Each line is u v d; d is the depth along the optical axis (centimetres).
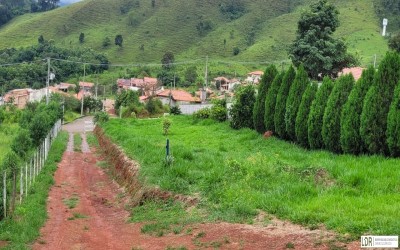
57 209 1467
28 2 16512
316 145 1830
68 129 5141
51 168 2200
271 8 12962
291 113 2056
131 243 1020
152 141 2416
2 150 2653
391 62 1522
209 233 970
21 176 1448
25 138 2192
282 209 994
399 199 975
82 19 13038
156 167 1630
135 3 14150
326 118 1717
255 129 2527
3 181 1241
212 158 1628
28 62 8381
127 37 12081
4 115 4919
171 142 2353
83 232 1169
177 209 1238
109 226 1241
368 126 1521
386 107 1509
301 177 1266
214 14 13188
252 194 1130
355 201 973
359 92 1590
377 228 792
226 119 3284
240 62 8712
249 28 11888
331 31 3456
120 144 2555
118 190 1781
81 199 1638
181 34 12162
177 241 962
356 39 7988
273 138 2231
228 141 2327
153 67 10100
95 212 1438
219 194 1196
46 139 2520
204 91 6122
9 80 7825
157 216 1222
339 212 905
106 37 11806
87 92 8275
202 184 1323
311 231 857
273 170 1312
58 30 12256
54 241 1084
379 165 1314
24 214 1292
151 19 13012
